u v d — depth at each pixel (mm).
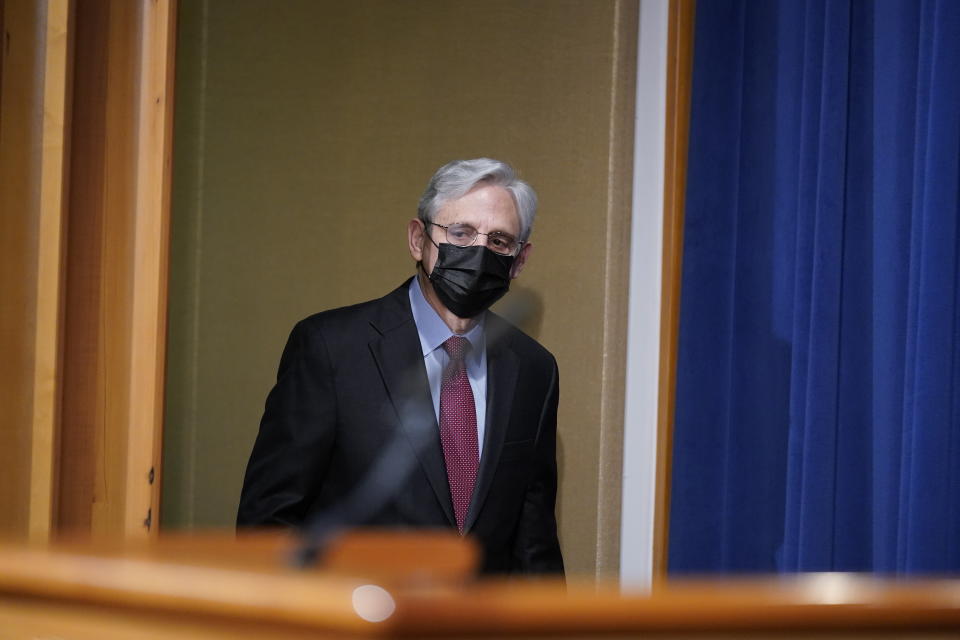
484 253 7797
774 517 9531
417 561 3305
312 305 11211
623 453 10977
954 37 7973
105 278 8031
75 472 7957
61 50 7785
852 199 8969
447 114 11141
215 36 11281
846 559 8859
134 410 7988
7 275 7789
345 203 11227
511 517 8008
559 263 10984
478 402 8117
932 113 8055
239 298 11281
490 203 7957
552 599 2666
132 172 8047
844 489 8883
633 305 10977
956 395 8008
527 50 11055
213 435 11258
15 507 7746
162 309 8070
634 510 10953
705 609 2736
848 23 8930
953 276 7969
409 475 7641
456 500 7816
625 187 10914
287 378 7922
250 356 11258
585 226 10977
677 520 10102
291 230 11258
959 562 7938
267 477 7582
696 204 10125
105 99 8055
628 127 10914
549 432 8375
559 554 8266
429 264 8023
